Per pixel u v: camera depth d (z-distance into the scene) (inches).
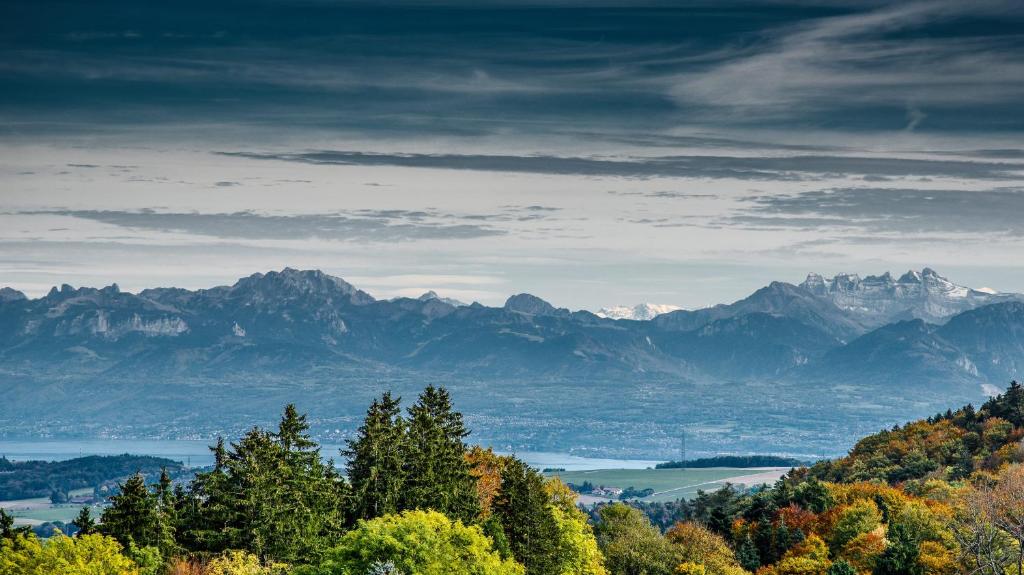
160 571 6092.5
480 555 6402.6
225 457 6806.1
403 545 6008.9
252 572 6082.7
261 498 6638.8
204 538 6545.3
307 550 6663.4
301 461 7081.7
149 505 6348.4
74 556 5502.0
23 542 5442.9
